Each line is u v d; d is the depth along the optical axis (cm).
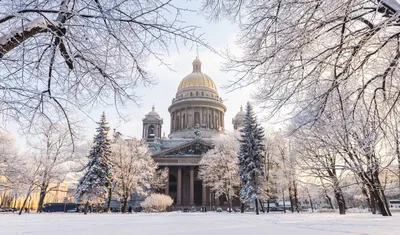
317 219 2464
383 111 816
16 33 517
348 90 746
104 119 5103
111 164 5097
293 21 626
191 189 8275
